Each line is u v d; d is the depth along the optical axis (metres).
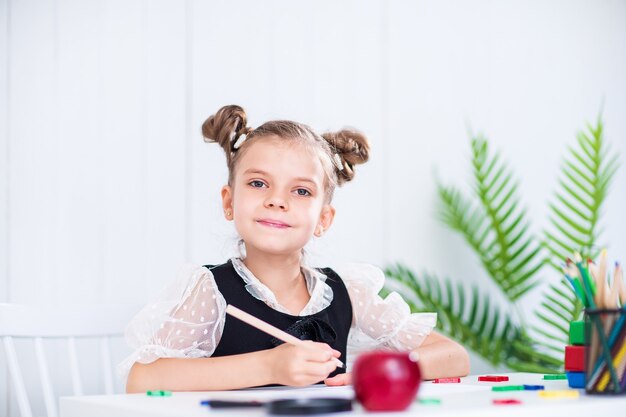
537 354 2.64
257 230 1.24
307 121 2.50
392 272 2.62
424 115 2.72
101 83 2.23
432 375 1.27
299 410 0.67
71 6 2.21
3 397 2.07
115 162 2.24
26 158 2.14
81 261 2.19
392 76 2.67
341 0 2.59
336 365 1.00
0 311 1.35
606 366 0.85
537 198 2.87
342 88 2.57
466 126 2.79
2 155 2.12
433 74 2.74
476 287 2.77
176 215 2.30
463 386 0.97
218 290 1.27
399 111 2.68
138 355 1.12
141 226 2.26
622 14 3.06
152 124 2.29
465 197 2.76
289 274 1.31
